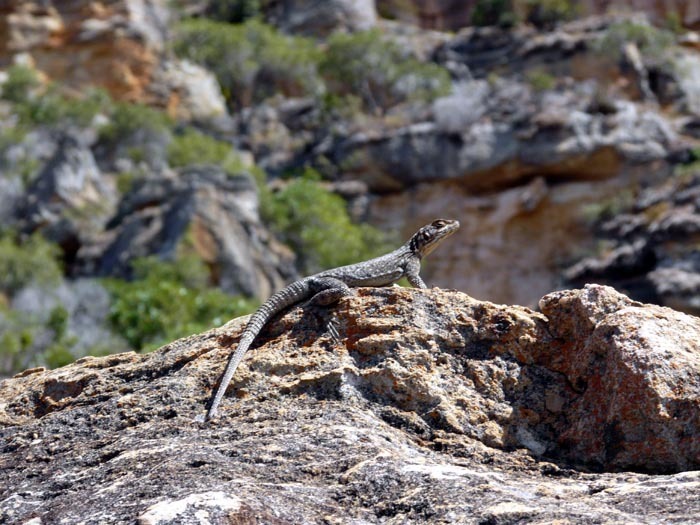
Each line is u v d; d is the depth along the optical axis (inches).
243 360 953.5
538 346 922.1
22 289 5994.1
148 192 7450.8
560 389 896.3
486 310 948.6
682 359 821.2
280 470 773.3
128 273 6865.2
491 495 704.4
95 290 6072.8
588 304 907.4
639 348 831.1
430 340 933.2
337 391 909.2
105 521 687.7
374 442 818.8
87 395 994.1
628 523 638.5
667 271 6771.7
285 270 7091.5
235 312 4862.2
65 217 7559.1
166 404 935.7
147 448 830.5
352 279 1116.5
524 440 872.3
